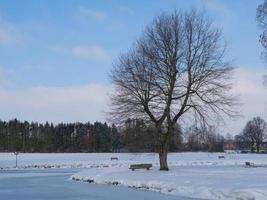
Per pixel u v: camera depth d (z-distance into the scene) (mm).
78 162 86125
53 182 40438
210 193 24531
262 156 99938
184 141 46906
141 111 41844
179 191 27219
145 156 96688
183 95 41594
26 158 97938
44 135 168500
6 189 33219
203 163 73250
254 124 155875
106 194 28156
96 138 154375
